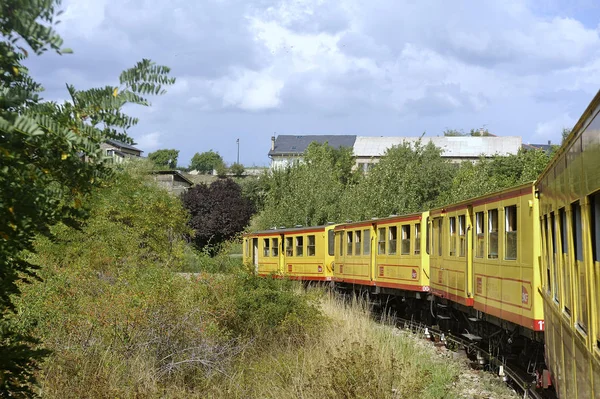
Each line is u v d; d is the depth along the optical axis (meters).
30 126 2.43
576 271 5.44
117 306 10.19
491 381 11.36
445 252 15.71
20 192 2.84
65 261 13.61
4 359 3.27
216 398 9.14
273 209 39.75
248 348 11.83
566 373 6.18
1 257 3.07
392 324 19.31
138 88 2.97
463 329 16.78
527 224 10.12
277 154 97.81
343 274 24.47
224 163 101.31
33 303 9.41
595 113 4.49
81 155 3.00
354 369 8.73
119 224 19.12
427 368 11.15
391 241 20.48
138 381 8.87
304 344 12.52
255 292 13.60
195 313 11.13
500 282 11.54
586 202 4.79
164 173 61.59
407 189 35.03
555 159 6.95
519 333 11.01
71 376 8.34
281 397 8.88
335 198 37.16
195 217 50.25
